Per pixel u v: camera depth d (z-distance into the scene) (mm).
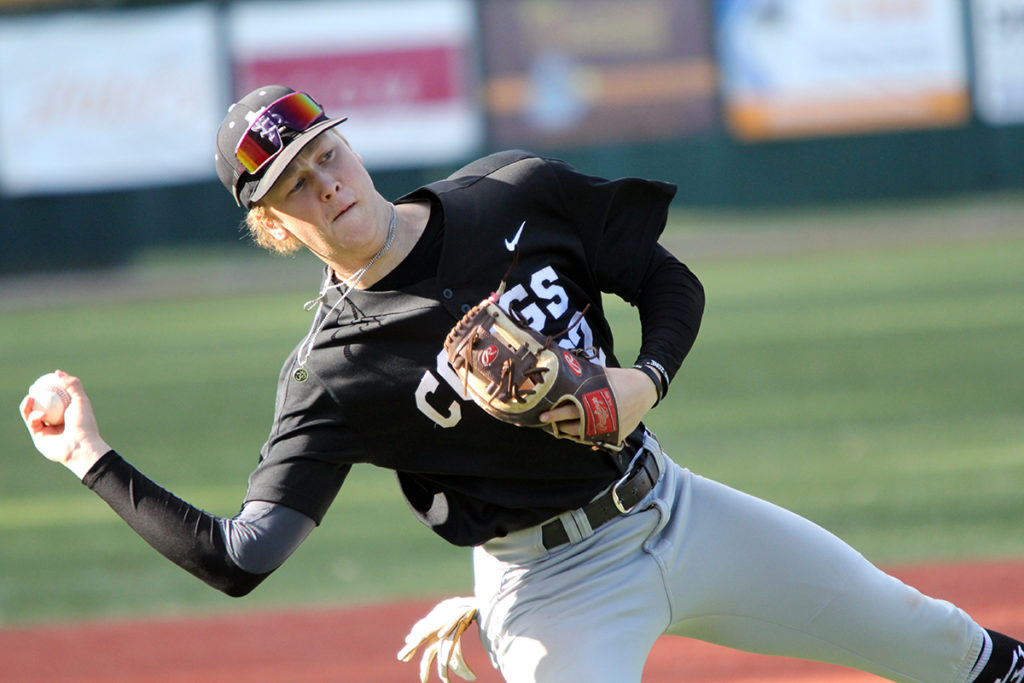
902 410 31703
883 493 24156
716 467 27172
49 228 77062
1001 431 28609
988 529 21391
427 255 8734
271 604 20500
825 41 75000
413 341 8648
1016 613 17234
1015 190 74875
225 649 18344
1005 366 36250
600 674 8719
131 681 17156
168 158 76625
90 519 27359
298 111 8258
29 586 22484
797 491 24766
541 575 9125
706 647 16891
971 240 66938
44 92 76062
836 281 57781
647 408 8789
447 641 9930
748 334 46031
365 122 77125
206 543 8242
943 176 75438
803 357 40719
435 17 76312
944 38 74562
